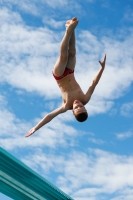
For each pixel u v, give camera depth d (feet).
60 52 25.26
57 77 26.37
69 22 24.64
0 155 26.86
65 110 26.55
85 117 25.38
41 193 31.50
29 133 26.76
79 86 26.58
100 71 26.40
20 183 29.63
